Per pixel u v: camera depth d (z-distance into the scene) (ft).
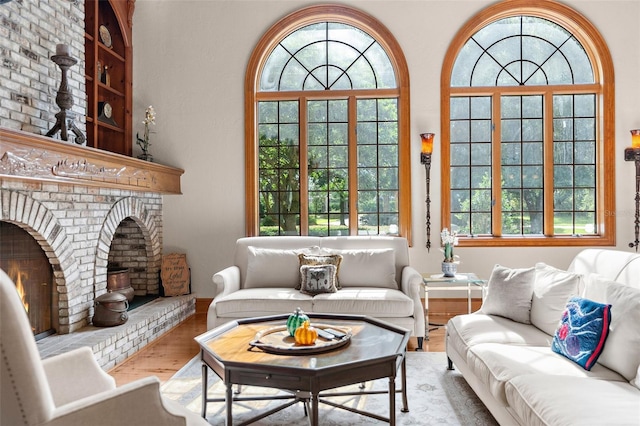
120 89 16.75
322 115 17.03
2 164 7.98
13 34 9.90
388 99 16.81
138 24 17.01
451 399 8.95
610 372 6.82
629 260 8.68
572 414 5.16
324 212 17.01
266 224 17.13
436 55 16.28
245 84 16.72
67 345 10.18
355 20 16.55
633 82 15.84
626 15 15.88
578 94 16.40
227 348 7.79
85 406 4.50
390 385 7.27
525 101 16.53
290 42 17.11
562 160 16.43
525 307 9.65
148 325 12.91
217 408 8.71
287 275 13.73
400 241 14.58
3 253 9.89
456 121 16.60
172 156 16.90
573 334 7.32
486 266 16.08
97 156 11.18
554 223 16.47
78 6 12.36
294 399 8.84
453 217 16.61
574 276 9.05
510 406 6.53
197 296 16.81
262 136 17.15
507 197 16.52
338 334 8.30
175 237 16.87
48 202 10.47
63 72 10.77
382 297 12.04
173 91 16.89
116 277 13.92
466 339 9.04
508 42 16.56
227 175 16.81
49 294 11.11
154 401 4.89
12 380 3.99
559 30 16.48
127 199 14.14
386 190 16.81
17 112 10.01
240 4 16.80
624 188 15.83
